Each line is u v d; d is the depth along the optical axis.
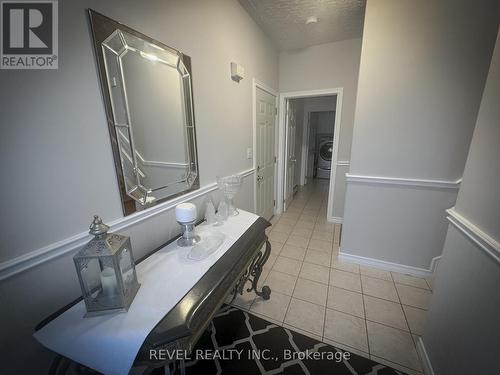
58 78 0.78
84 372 0.83
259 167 2.79
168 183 1.32
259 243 1.41
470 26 1.51
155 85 1.17
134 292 0.84
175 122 1.33
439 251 1.97
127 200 1.07
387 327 1.55
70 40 0.80
